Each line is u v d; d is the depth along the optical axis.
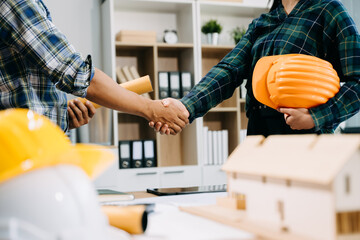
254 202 0.53
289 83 1.06
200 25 3.88
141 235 0.53
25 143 0.36
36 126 0.38
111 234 0.47
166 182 3.45
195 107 1.40
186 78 3.56
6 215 0.34
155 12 3.80
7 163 0.35
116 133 3.31
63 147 0.38
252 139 0.58
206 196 0.95
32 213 0.35
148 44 3.46
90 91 1.13
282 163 0.48
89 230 0.37
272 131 1.36
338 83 1.12
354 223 0.42
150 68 3.57
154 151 3.52
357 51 1.21
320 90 1.07
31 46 0.98
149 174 3.40
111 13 3.37
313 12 1.30
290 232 0.47
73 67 1.01
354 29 1.23
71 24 3.55
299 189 0.45
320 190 0.43
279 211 0.48
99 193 0.99
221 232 0.51
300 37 1.30
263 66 1.13
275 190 0.49
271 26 1.40
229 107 3.80
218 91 1.45
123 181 3.32
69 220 0.36
